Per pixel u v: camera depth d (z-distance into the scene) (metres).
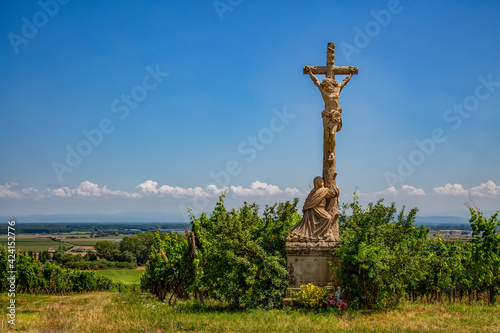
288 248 15.14
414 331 10.97
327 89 16.59
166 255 23.00
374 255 13.88
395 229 15.35
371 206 15.80
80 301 21.22
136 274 60.91
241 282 15.07
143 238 81.00
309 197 15.81
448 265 17.56
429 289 17.91
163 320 12.49
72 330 11.41
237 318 12.93
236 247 15.10
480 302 17.41
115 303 19.55
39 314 14.70
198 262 18.86
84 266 67.62
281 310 14.23
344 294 14.73
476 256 17.52
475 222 17.69
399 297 15.23
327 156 16.17
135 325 12.02
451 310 14.25
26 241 95.19
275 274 14.98
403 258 14.05
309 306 14.36
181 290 22.23
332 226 15.63
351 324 12.04
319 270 15.12
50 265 31.55
